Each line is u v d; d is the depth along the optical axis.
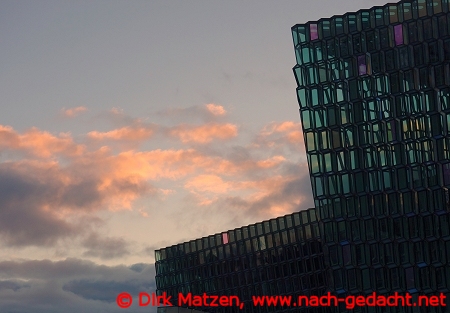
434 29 70.88
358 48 75.25
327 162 76.19
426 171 70.94
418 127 71.50
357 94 75.00
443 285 70.25
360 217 74.44
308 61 77.69
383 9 74.06
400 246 72.38
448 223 69.88
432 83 70.81
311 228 90.56
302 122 77.69
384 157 73.25
